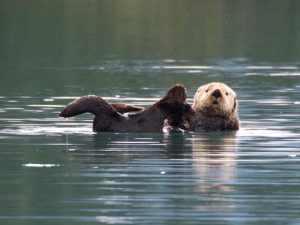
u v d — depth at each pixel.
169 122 37.97
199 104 38.56
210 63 68.94
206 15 106.12
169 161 31.61
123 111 37.75
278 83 56.47
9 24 93.88
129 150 33.50
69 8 110.44
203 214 24.70
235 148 34.16
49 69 63.62
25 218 24.28
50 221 23.98
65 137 36.19
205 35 89.38
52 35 86.94
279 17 104.12
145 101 47.53
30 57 71.25
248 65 67.44
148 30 92.88
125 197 26.48
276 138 36.44
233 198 26.48
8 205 25.58
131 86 54.66
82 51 76.19
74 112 36.22
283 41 84.56
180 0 120.56
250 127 39.41
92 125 38.44
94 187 27.75
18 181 28.48
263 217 24.41
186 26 96.62
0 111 43.44
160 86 54.81
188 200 26.20
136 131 37.00
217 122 38.34
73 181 28.48
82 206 25.53
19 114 42.53
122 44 81.94
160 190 27.41
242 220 24.12
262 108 45.16
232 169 30.41
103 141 35.25
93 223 23.80
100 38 85.88
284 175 29.45
